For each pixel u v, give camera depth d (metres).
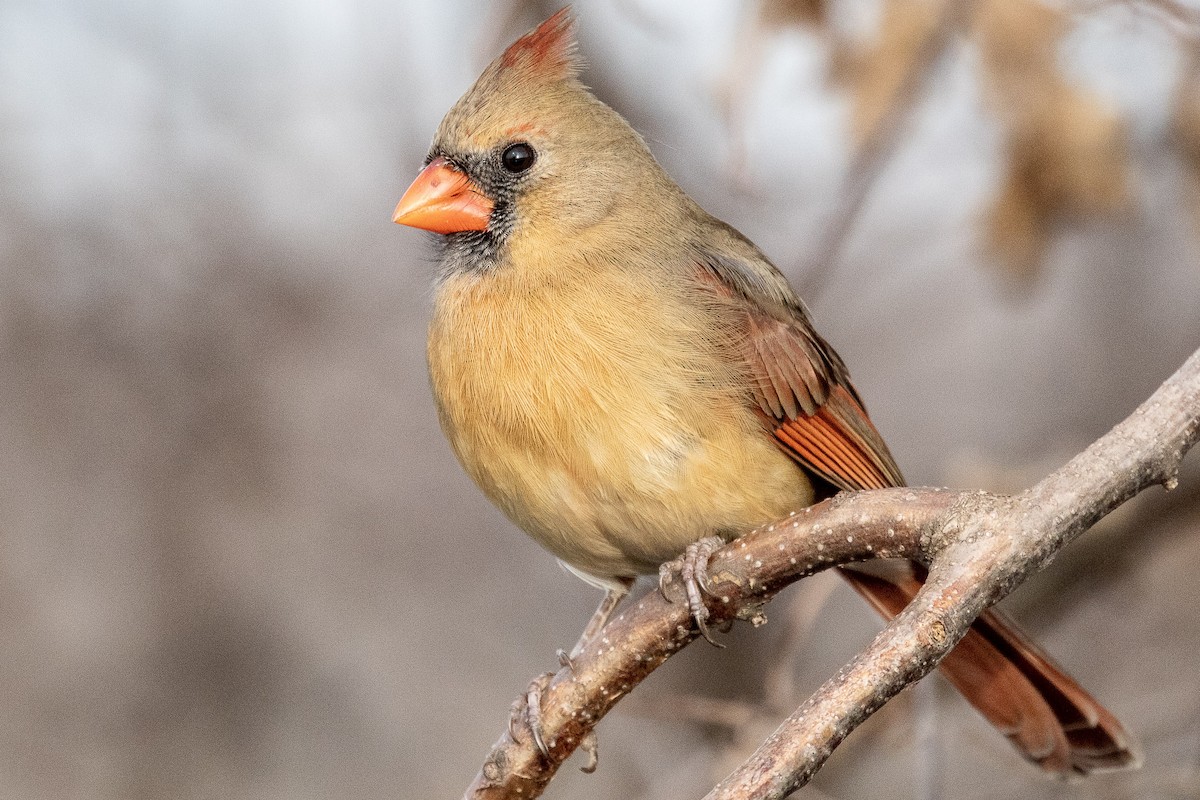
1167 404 4.22
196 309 11.88
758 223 10.74
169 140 11.78
